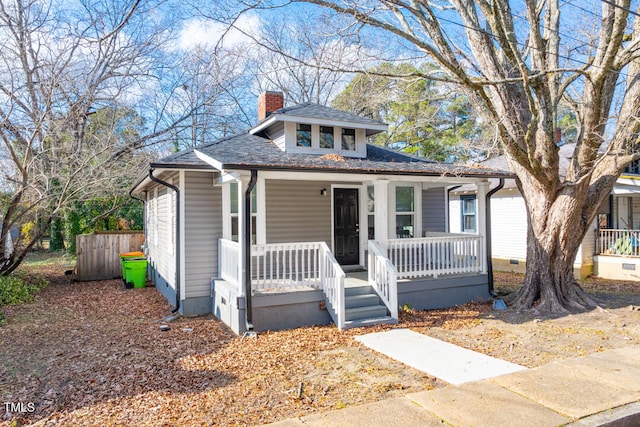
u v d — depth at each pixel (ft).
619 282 43.11
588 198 29.81
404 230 39.06
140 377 17.97
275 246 26.58
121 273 51.11
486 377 17.43
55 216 48.37
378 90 39.19
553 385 15.92
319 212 36.09
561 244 29.84
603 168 29.84
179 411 14.49
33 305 33.99
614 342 22.21
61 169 47.44
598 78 25.00
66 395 16.08
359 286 29.09
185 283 30.37
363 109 70.23
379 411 13.82
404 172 28.76
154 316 30.63
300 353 21.09
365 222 37.63
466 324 26.66
